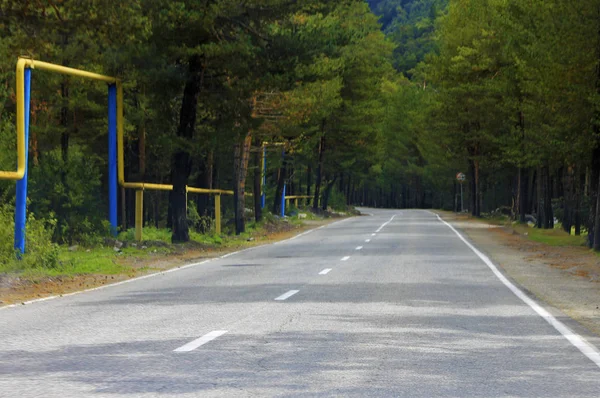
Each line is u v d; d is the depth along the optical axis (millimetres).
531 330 13547
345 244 42281
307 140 73188
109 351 11391
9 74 38281
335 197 118812
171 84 38469
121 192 55219
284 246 42312
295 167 100188
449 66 74938
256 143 67188
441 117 79750
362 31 41625
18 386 9094
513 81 53531
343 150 103375
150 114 48438
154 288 21297
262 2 39000
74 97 44906
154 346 11773
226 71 40844
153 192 66312
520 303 17484
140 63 37344
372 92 98125
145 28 30672
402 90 160875
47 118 45938
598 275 25016
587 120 37562
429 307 16578
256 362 10508
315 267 27594
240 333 13000
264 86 39312
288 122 57938
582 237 44438
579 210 51781
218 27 39250
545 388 9062
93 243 34969
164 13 35406
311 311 15828
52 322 14633
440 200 170250
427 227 63625
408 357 10930
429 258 31625
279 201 82312
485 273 25234
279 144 68188
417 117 107875
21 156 26766
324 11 40781
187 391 8805
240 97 40312
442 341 12297
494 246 40562
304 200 107312
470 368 10195
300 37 39281
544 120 45938
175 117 46312
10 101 43469
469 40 71500
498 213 94688
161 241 38375
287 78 38688
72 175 37219
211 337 12570
